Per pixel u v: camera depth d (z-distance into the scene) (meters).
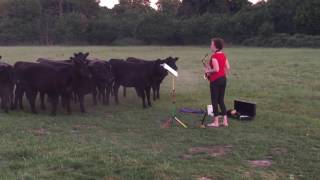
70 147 9.55
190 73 26.55
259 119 13.23
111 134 11.16
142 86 15.09
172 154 9.38
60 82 13.48
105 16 84.88
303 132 11.70
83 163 8.41
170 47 66.88
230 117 13.32
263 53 49.62
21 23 78.81
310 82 22.00
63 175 7.88
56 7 90.62
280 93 18.44
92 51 52.47
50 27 78.50
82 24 76.69
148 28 75.38
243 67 31.08
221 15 76.75
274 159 9.30
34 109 13.97
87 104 15.74
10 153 9.05
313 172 8.55
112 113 14.09
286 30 70.31
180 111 14.37
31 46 70.38
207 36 74.00
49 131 11.43
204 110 14.40
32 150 9.24
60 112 14.20
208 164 8.80
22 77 13.84
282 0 71.31
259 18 71.19
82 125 12.26
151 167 8.34
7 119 12.70
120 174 8.00
